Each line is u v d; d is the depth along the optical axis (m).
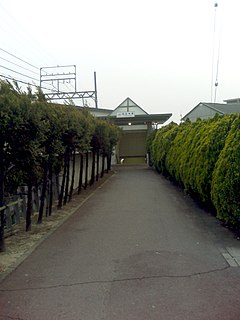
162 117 24.73
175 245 5.23
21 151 5.04
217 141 6.96
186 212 7.87
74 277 4.00
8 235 6.00
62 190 8.86
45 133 5.92
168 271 4.10
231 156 5.52
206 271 4.08
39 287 3.74
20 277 4.07
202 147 7.47
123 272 4.11
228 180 5.51
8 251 5.17
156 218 7.23
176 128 14.58
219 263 4.37
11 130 4.71
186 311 3.08
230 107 25.25
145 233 5.99
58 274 4.12
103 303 3.30
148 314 3.05
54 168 8.28
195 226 6.46
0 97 4.60
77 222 7.10
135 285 3.70
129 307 3.20
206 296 3.38
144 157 30.27
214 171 6.43
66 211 8.41
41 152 5.73
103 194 11.30
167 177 15.98
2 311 3.21
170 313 3.06
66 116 7.43
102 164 17.91
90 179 14.84
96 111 27.14
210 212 7.74
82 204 9.45
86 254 4.88
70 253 4.96
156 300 3.32
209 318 2.95
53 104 7.14
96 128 12.72
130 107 26.92
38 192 8.12
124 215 7.65
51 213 8.03
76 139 8.40
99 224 6.82
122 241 5.51
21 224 6.93
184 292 3.49
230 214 5.70
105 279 3.90
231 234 5.84
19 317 3.08
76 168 12.49
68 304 3.31
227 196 5.59
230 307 3.15
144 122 26.81
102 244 5.37
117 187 13.16
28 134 5.01
